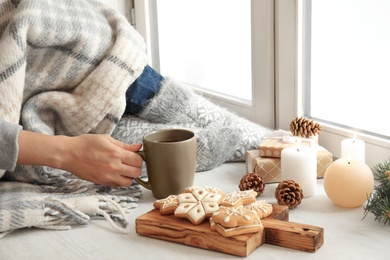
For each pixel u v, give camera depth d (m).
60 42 1.25
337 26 1.34
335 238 0.99
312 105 1.45
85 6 1.30
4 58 1.17
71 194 1.15
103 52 1.29
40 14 1.21
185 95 1.36
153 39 1.92
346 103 1.36
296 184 1.12
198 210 1.00
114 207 1.10
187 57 1.83
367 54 1.29
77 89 1.28
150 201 1.17
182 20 1.81
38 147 1.12
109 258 0.97
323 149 1.29
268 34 1.45
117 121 1.27
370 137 1.28
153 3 1.88
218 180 1.27
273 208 1.05
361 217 1.07
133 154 1.15
